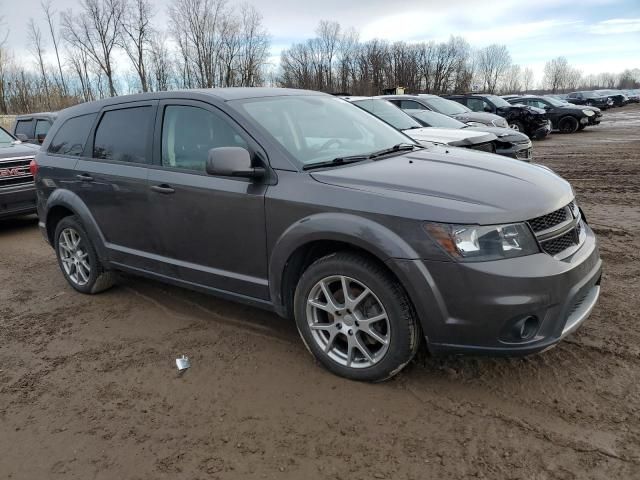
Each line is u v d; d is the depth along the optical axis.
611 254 5.40
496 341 2.74
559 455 2.54
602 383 3.08
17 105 40.66
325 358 3.32
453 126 10.04
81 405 3.20
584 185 9.65
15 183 7.48
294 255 3.28
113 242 4.53
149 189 4.00
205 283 3.87
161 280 4.22
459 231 2.71
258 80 52.56
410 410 2.95
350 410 2.98
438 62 74.81
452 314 2.77
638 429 2.68
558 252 2.91
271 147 3.42
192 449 2.75
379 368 3.08
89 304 4.78
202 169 3.73
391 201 2.89
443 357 3.45
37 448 2.83
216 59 50.38
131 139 4.26
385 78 72.00
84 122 4.77
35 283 5.46
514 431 2.73
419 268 2.77
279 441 2.77
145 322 4.32
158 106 4.09
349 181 3.12
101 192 4.43
